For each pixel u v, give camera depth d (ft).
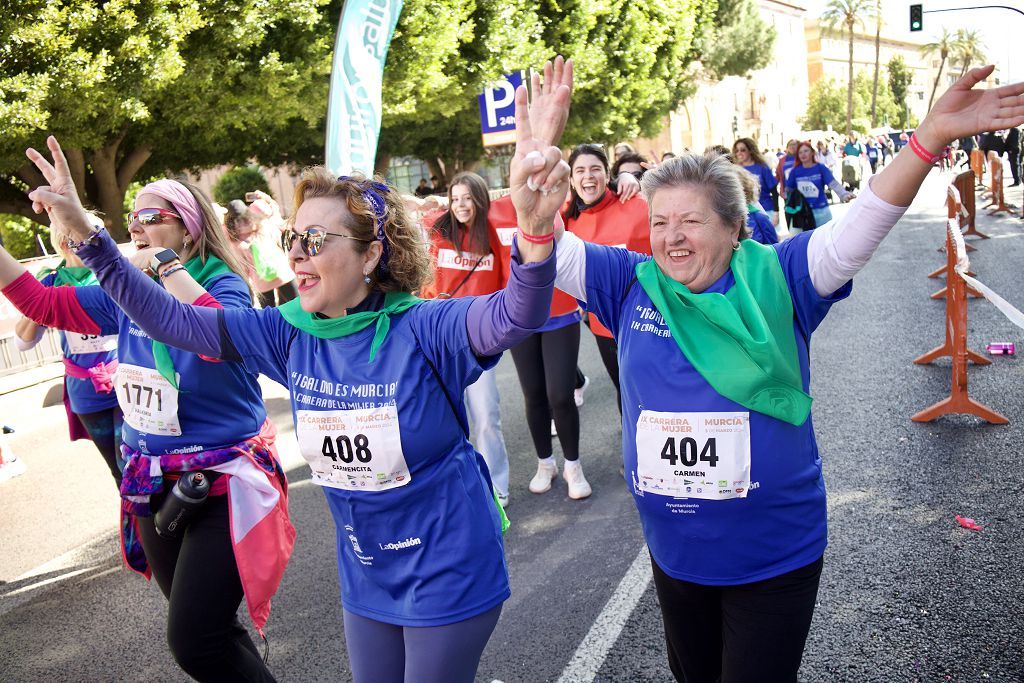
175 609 7.80
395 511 6.44
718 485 6.45
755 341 6.30
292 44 46.03
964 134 5.70
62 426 25.80
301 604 12.17
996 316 25.93
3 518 17.75
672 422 6.57
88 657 11.38
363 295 6.59
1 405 28.76
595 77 77.10
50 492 19.27
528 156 5.46
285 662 10.64
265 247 20.99
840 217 6.38
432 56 51.31
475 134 82.89
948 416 17.29
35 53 35.91
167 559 8.57
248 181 72.59
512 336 5.96
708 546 6.58
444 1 52.13
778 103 230.89
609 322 7.27
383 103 53.72
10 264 8.53
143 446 8.34
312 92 47.70
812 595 6.58
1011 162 71.56
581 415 20.59
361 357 6.40
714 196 6.55
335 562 13.51
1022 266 33.63
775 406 6.38
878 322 27.14
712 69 122.52
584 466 16.96
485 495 6.69
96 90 38.17
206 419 8.18
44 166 6.63
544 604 11.43
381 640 6.69
